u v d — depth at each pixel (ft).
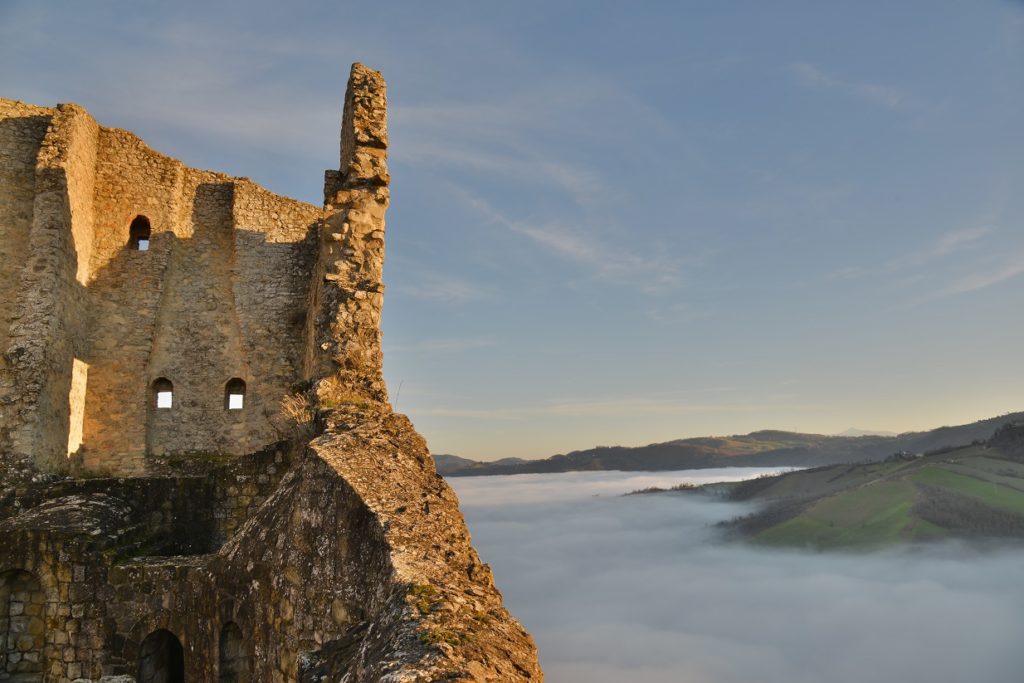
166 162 63.67
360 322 45.44
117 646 39.63
